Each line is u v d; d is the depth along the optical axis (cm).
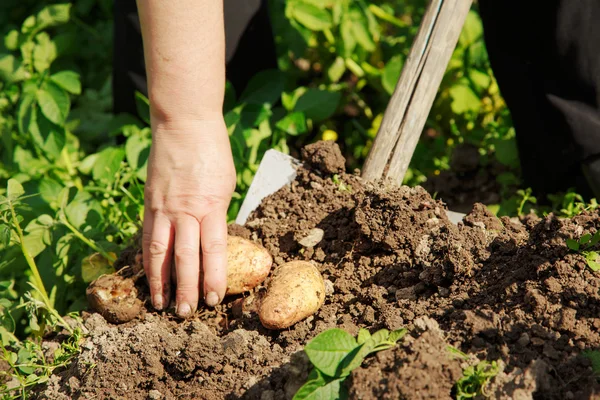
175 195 122
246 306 126
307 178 136
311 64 173
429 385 111
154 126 123
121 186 143
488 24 139
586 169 137
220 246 123
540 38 135
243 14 146
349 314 124
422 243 126
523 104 140
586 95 135
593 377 113
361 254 129
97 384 121
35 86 153
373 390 112
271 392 117
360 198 130
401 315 122
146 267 125
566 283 118
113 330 124
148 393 121
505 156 150
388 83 159
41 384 125
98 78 175
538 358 114
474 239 126
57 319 129
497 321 116
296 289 122
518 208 145
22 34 166
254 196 137
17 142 161
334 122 170
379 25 177
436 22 131
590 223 123
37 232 137
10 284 134
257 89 151
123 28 147
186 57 120
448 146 160
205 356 121
